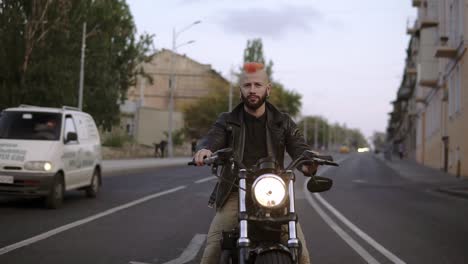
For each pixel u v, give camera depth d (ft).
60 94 79.05
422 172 116.37
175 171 97.91
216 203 13.28
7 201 43.52
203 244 26.99
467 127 94.27
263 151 13.28
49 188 38.50
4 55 76.59
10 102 76.48
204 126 240.12
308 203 49.80
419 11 178.70
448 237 31.14
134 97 271.69
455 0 102.58
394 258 24.80
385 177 98.84
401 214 42.09
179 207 42.06
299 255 11.96
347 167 142.92
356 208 45.83
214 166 12.82
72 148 42.22
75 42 86.28
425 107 170.91
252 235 12.03
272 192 11.28
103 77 98.84
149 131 207.00
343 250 26.66
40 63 77.66
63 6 80.59
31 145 39.34
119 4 107.45
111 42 102.83
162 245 26.53
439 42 119.96
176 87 276.82
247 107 13.26
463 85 97.30
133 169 92.84
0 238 27.20
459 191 63.46
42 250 24.54
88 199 46.19
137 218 35.55
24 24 78.23
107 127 104.94
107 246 25.86
